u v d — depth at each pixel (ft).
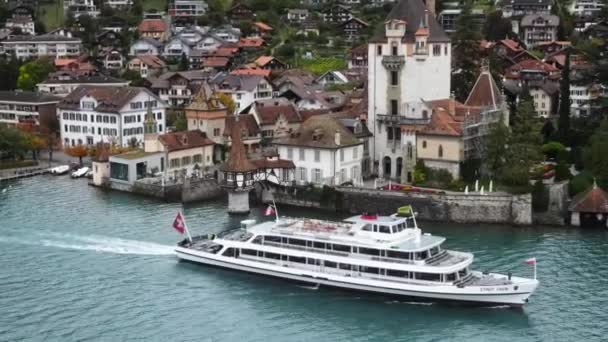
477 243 439.63
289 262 385.09
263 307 353.72
